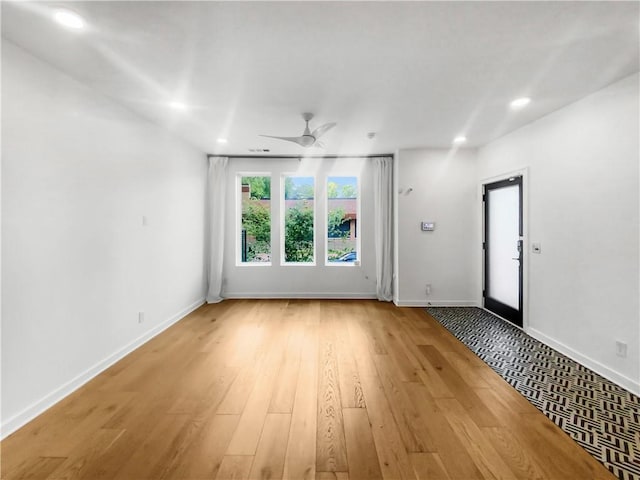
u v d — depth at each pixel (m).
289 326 4.18
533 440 1.95
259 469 1.72
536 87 2.81
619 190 2.66
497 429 2.05
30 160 2.21
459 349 3.40
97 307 2.85
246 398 2.42
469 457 1.81
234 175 5.61
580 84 2.74
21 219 2.14
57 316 2.42
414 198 5.13
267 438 1.97
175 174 4.32
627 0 1.71
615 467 1.73
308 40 2.10
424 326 4.18
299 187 5.84
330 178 5.81
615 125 2.70
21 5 1.73
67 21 1.88
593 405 2.33
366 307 5.12
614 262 2.71
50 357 2.35
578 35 2.04
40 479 1.65
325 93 2.93
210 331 3.98
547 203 3.51
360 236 5.64
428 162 5.11
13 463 1.76
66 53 2.23
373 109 3.32
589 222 2.96
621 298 2.65
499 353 3.29
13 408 2.07
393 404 2.34
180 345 3.51
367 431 2.03
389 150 5.16
